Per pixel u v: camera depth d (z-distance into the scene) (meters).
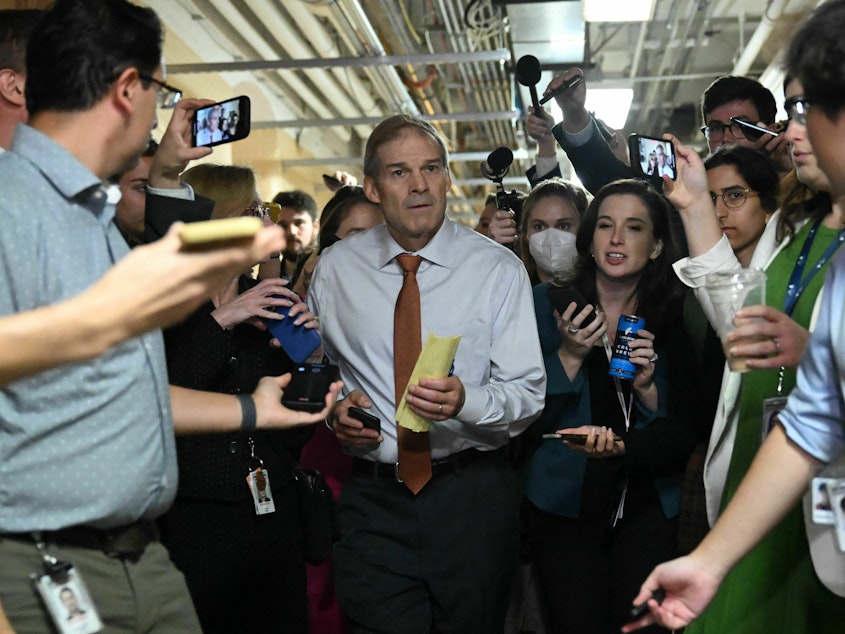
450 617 2.79
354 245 2.96
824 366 1.65
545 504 2.96
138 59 1.64
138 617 1.73
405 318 2.81
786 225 2.21
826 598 1.94
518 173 11.83
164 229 2.36
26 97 1.64
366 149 2.90
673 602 1.69
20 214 1.51
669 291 3.01
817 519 1.70
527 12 6.39
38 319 0.97
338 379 2.08
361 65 6.62
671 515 2.87
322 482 2.75
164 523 2.46
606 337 3.04
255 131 8.81
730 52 8.95
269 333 2.66
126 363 1.60
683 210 2.50
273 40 7.68
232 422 1.89
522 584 3.20
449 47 7.54
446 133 10.01
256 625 2.54
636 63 7.91
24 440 1.53
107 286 0.97
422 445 2.76
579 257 3.17
